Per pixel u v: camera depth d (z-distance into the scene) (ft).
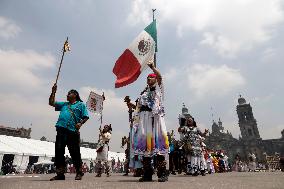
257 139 296.92
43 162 94.58
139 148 12.47
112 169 106.01
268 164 87.25
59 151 13.80
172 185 9.53
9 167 83.05
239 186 9.04
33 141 112.16
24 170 89.25
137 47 19.98
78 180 13.23
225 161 64.34
